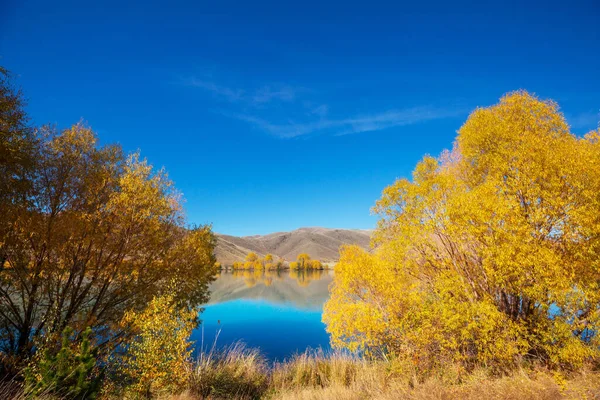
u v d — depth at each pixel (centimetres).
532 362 972
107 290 1481
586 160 888
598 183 863
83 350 708
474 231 975
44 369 671
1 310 1191
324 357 1566
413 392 896
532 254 892
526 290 898
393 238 1256
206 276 1791
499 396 752
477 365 1025
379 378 1117
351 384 1155
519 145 1044
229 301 5228
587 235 849
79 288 1381
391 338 1203
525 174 957
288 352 2192
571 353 825
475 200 1001
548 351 903
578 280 854
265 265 15825
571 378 826
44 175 1334
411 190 1171
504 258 912
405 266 1215
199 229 1786
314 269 16700
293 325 3238
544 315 936
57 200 1352
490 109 1264
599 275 855
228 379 1197
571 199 890
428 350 1077
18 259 1232
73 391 656
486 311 935
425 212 1167
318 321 3456
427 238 1149
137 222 1446
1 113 1093
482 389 812
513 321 991
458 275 1068
